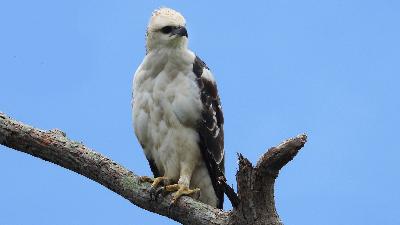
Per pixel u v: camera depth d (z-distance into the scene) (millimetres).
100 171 11203
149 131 13219
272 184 9195
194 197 13281
